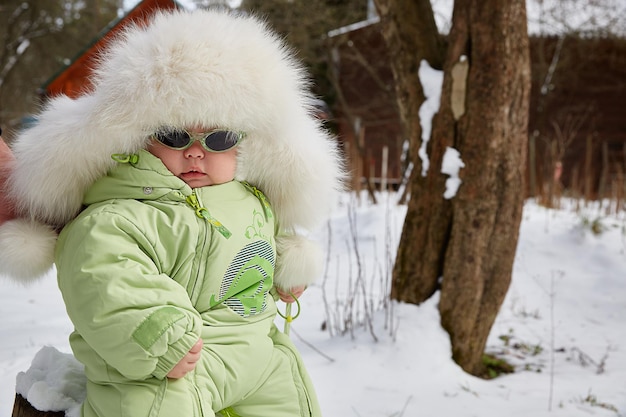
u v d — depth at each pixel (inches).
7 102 687.7
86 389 61.6
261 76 58.6
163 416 51.1
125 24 64.5
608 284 211.8
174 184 57.5
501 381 131.1
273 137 63.0
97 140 55.4
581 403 118.2
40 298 172.9
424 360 127.9
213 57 55.8
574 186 355.3
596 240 235.5
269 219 65.6
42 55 698.2
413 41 141.1
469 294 131.4
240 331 60.5
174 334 48.6
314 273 71.4
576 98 550.6
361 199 346.6
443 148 131.4
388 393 117.1
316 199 69.2
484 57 125.1
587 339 166.4
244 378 60.2
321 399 113.6
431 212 133.4
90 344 49.9
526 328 175.9
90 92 60.9
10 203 59.9
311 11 480.1
